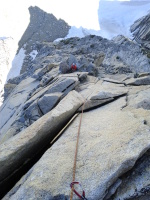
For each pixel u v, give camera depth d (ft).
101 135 20.18
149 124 20.13
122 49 130.00
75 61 56.29
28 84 77.51
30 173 17.95
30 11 283.59
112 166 15.34
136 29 252.01
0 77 192.34
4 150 19.60
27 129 22.62
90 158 17.13
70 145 19.89
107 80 43.62
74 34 273.75
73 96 31.73
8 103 67.05
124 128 19.79
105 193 14.53
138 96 30.14
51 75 57.88
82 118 26.55
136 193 14.94
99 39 149.18
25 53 224.53
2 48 210.59
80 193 14.33
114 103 29.99
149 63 111.04
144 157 16.83
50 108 35.32
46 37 253.44
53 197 14.74
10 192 17.48
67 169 16.65
